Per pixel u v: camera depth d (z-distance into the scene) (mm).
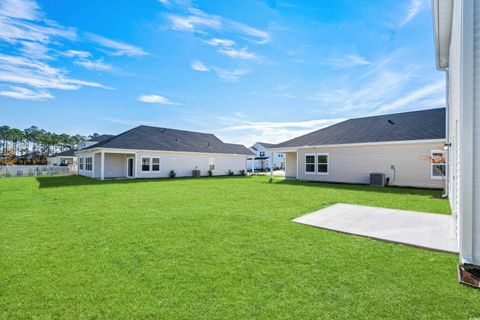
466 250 3434
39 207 8336
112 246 4531
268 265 3676
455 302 2688
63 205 8703
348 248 4367
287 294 2883
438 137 13109
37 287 3074
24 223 6211
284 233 5293
